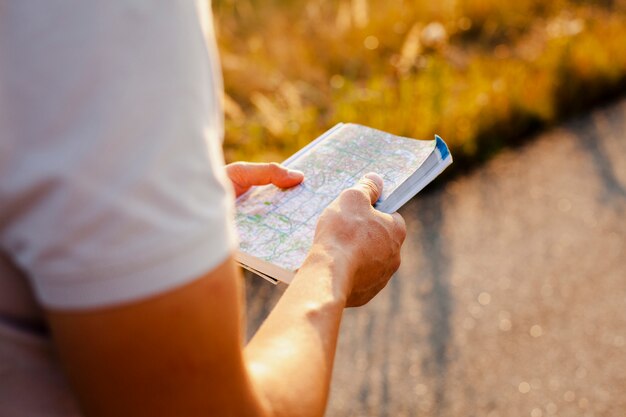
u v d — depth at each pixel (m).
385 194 1.17
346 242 0.97
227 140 3.84
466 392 2.57
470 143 3.89
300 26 5.42
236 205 1.24
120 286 0.55
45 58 0.52
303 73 4.80
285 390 0.73
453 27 5.35
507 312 2.90
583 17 5.31
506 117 4.10
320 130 3.98
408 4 5.45
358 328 2.86
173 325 0.57
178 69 0.55
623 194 3.59
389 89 4.23
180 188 0.56
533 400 2.52
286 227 1.16
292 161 1.35
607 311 2.87
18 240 0.56
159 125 0.54
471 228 3.40
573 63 4.52
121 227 0.54
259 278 3.11
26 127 0.53
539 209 3.52
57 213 0.53
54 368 0.67
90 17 0.52
